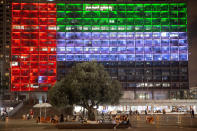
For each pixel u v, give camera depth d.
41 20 184.50
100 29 183.75
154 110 144.75
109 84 65.25
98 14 184.62
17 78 180.38
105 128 48.59
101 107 143.12
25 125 59.19
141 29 183.88
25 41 183.38
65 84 65.81
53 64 182.75
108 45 183.25
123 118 54.34
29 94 180.00
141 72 182.12
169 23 183.62
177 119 78.62
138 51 183.12
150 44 183.00
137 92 181.25
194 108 146.25
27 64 182.12
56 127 51.16
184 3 184.12
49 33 184.12
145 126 53.03
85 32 183.75
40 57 182.75
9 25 188.88
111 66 181.88
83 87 62.59
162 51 182.88
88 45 183.38
